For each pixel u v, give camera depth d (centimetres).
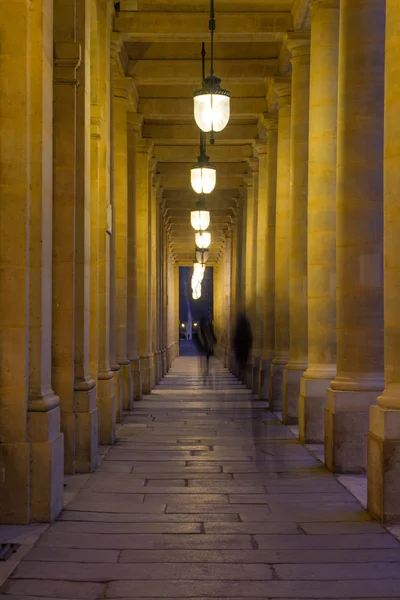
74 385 973
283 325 1667
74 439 967
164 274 2988
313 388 1205
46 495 730
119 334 1645
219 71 1653
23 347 734
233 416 1562
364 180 978
